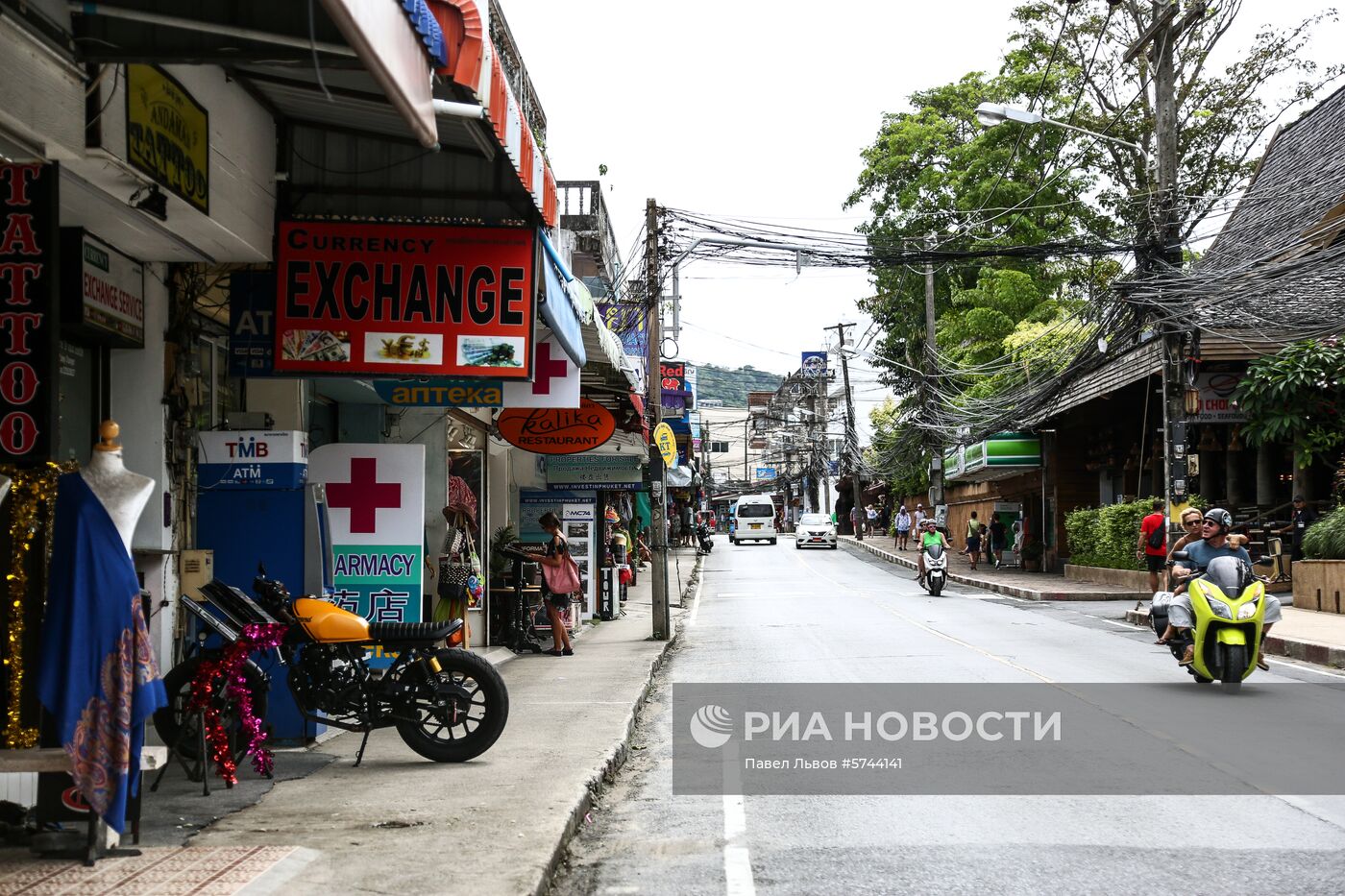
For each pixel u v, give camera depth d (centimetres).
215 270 956
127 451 897
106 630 554
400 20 448
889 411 6362
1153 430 3244
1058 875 596
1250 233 2853
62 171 664
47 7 553
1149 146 3722
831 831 700
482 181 938
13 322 557
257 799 746
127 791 560
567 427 1694
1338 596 2081
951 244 4175
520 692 1317
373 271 935
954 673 1435
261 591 852
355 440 1451
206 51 567
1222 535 1316
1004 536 4534
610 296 2670
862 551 6269
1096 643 1814
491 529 2050
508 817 689
